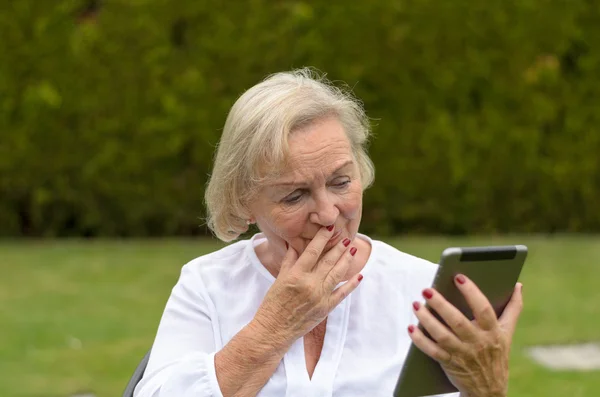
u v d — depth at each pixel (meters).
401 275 2.88
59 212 10.71
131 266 9.01
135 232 10.76
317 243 2.56
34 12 10.15
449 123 10.77
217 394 2.51
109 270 8.84
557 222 11.45
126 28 10.22
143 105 10.34
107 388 5.47
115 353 6.16
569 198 11.41
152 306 7.46
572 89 11.18
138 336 6.58
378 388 2.70
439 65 10.67
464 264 2.28
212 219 2.87
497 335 2.28
